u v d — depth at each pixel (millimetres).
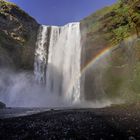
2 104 40594
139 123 18828
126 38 47344
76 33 68875
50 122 19703
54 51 71812
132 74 40094
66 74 68688
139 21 43312
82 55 65562
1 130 17547
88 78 62438
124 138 15477
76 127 17703
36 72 69000
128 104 30828
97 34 59781
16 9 66375
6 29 62750
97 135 15797
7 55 61812
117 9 53250
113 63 52219
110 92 53438
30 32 69500
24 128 17969
